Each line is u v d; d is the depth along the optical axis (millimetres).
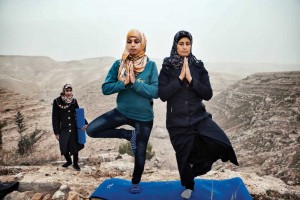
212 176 5824
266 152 27703
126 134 3766
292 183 17703
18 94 50438
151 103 3812
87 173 5949
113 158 8500
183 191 3549
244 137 36250
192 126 3359
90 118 63156
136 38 3670
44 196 4559
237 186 3781
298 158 22172
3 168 6191
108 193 3654
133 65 3729
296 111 38062
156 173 6016
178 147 3377
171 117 3441
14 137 27438
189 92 3418
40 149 16812
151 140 35906
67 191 4539
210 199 3438
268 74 61562
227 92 67500
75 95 85875
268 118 40562
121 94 3775
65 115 6477
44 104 51406
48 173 5633
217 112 61719
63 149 6367
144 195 3568
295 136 30016
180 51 3475
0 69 153000
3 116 39375
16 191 4531
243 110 51562
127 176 5730
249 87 60562
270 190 4832
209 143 3309
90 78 138750
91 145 25422
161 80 3523
